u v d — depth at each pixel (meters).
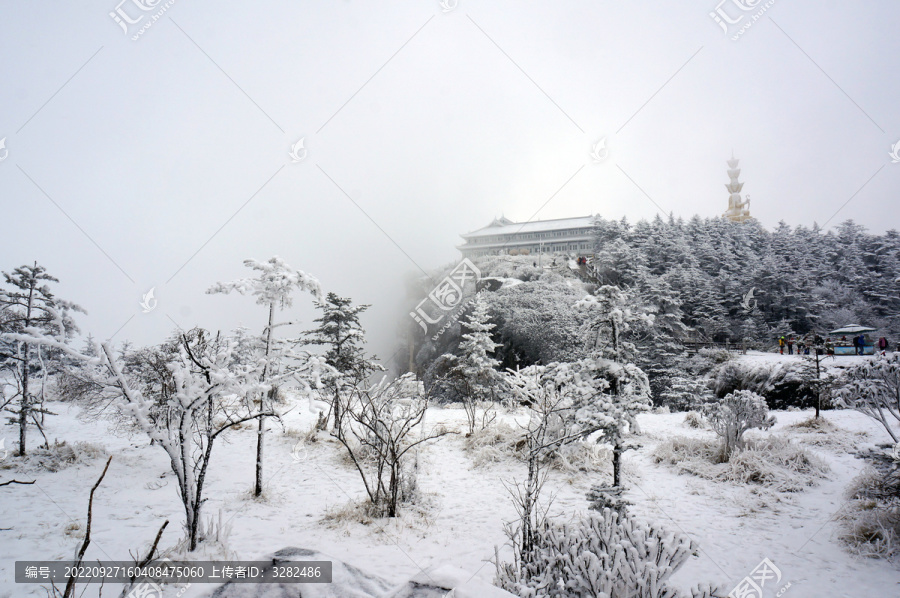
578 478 10.34
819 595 5.20
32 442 11.96
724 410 11.30
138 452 11.78
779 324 37.38
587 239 69.12
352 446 12.73
